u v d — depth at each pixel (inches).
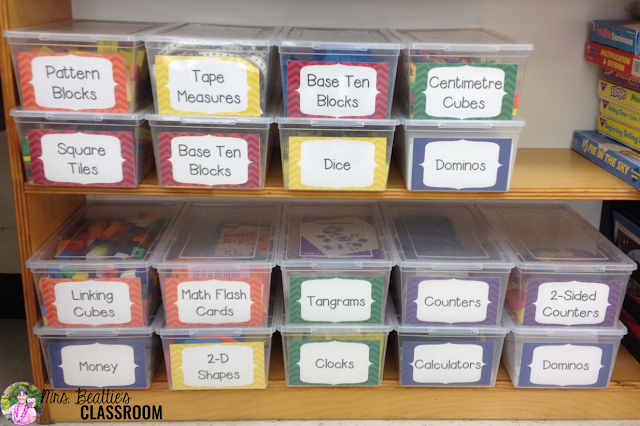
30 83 42.1
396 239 51.6
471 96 42.9
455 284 47.1
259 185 44.6
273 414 50.9
